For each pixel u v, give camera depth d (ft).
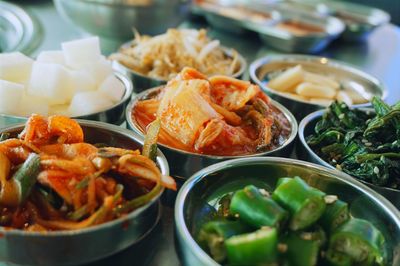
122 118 0.99
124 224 0.64
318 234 0.68
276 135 0.97
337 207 0.69
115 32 1.44
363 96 1.35
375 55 1.81
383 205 0.75
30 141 0.74
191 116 0.88
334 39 1.83
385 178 0.87
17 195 0.66
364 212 0.78
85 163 0.69
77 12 1.37
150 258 0.71
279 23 1.85
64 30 1.51
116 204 0.67
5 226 0.66
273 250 0.63
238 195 0.70
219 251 0.67
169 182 0.71
